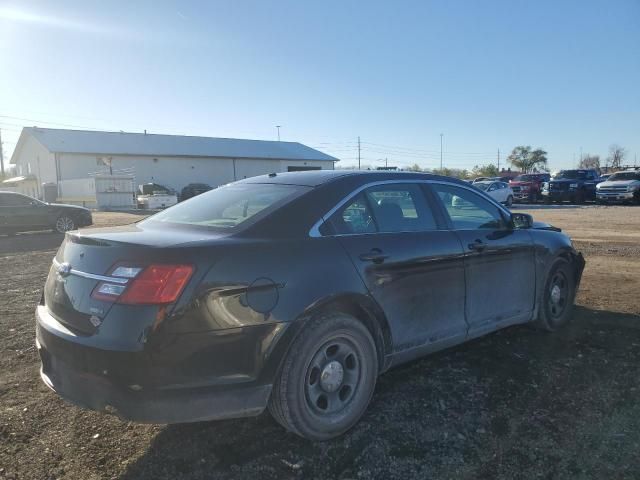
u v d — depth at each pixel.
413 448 3.12
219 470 2.93
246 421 3.48
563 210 25.39
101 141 44.81
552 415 3.49
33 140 45.34
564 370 4.22
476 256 4.22
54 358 2.99
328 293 3.16
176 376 2.71
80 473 2.90
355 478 2.84
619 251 10.66
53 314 3.12
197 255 2.81
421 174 4.24
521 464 2.95
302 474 2.89
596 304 6.23
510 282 4.61
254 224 3.19
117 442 3.22
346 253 3.36
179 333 2.70
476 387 3.92
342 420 3.25
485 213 4.62
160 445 3.19
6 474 2.88
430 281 3.85
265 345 2.92
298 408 3.05
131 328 2.66
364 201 3.70
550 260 5.05
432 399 3.73
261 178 4.15
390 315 3.58
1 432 3.33
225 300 2.82
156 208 35.28
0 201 16.27
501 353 4.62
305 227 3.31
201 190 42.69
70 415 3.57
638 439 3.18
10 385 4.05
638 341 4.90
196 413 2.77
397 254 3.62
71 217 17.62
